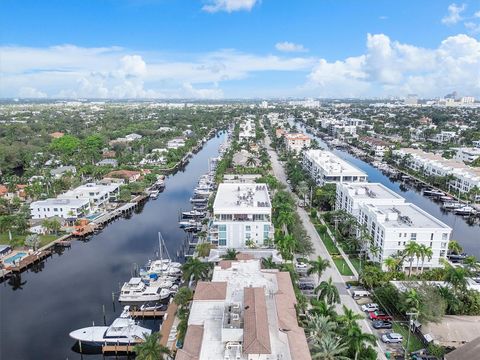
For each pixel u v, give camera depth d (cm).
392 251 11962
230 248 12706
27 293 11712
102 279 12406
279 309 7912
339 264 12444
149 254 14212
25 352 9038
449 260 13025
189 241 15325
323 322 7531
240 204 13875
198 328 7206
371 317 9450
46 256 14112
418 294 8894
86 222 16900
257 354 6150
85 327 9756
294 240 11794
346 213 14825
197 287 8538
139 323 9962
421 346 8431
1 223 15138
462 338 8281
